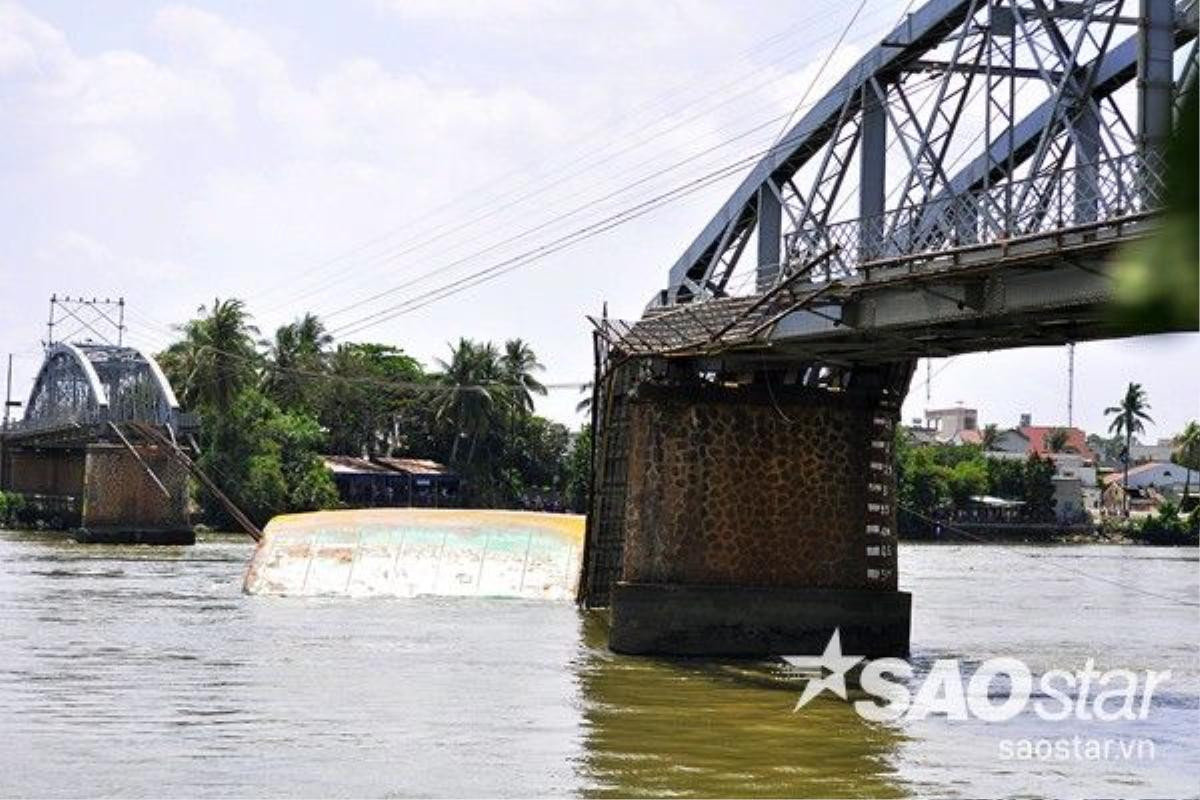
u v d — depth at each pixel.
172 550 113.50
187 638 50.25
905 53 43.59
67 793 25.38
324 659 44.78
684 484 47.28
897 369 48.19
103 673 40.88
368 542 72.25
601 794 26.11
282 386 172.50
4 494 159.50
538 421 185.00
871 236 43.22
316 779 26.88
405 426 181.38
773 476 47.56
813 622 47.00
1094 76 37.09
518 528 73.12
